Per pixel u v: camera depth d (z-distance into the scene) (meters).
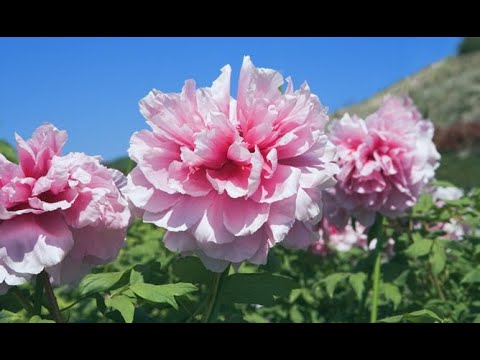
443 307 0.79
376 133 0.84
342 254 1.19
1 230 0.43
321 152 0.47
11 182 0.43
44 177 0.43
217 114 0.44
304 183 0.45
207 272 0.51
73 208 0.44
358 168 0.82
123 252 0.99
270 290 0.49
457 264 0.93
